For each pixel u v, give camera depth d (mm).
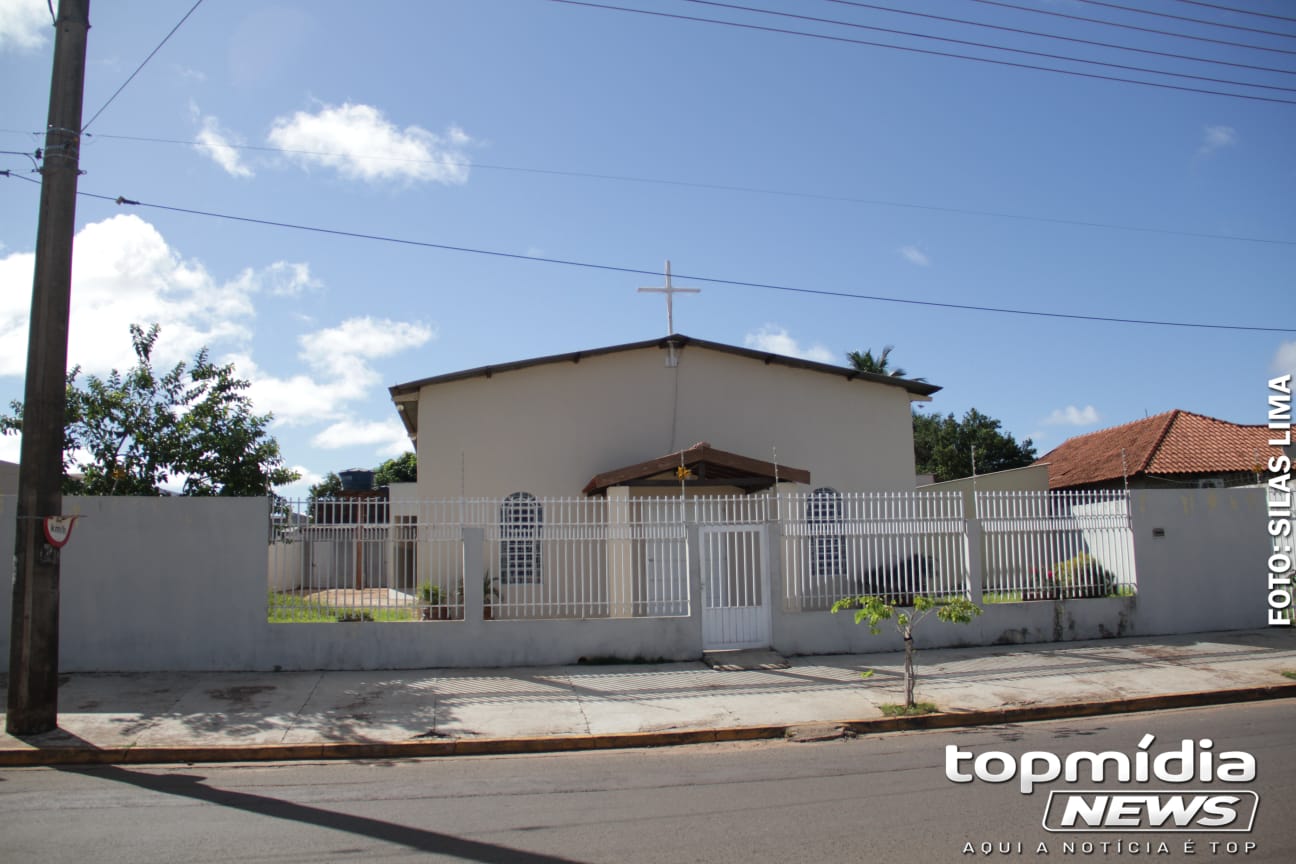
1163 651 13438
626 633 12766
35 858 5516
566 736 9273
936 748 8703
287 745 8742
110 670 11680
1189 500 15172
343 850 5684
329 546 12461
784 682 11688
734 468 16688
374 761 8617
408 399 18172
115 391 14469
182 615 11898
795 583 13656
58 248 9094
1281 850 5516
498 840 5875
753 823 6195
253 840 5895
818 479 19047
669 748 9180
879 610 10445
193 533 12023
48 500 8984
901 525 14062
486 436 17938
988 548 14430
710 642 13195
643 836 5922
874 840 5766
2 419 14078
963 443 43406
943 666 12586
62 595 11711
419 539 12641
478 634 12445
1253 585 15258
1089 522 14797
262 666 11969
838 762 8172
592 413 18359
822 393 19359
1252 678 11672
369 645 12195
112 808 6730
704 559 13523
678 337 18641
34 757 8383
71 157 9219
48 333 9000
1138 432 24422
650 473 16141
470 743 9016
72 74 9266
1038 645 13992
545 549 13164
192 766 8336
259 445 15203
